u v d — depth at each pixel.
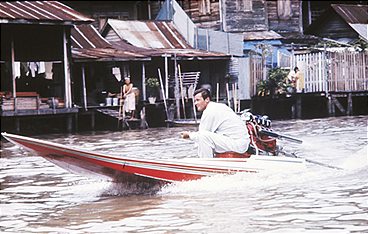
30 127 34.97
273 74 39.28
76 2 46.81
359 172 15.31
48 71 35.22
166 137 28.58
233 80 40.31
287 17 47.03
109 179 14.38
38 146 13.55
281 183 14.23
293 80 39.53
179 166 14.02
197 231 10.70
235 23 45.34
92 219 11.96
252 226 10.80
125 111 34.72
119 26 41.50
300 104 39.06
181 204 12.71
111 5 47.78
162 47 40.81
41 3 35.12
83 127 36.31
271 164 14.59
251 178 14.37
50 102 32.72
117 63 38.22
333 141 23.44
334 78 39.44
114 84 38.41
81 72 36.50
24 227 11.62
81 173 14.34
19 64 34.81
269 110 40.44
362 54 40.31
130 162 13.75
